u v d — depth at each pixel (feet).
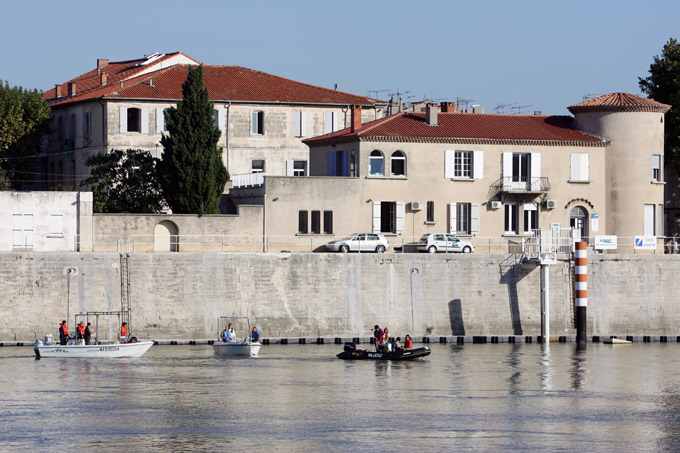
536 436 655.35
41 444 631.15
